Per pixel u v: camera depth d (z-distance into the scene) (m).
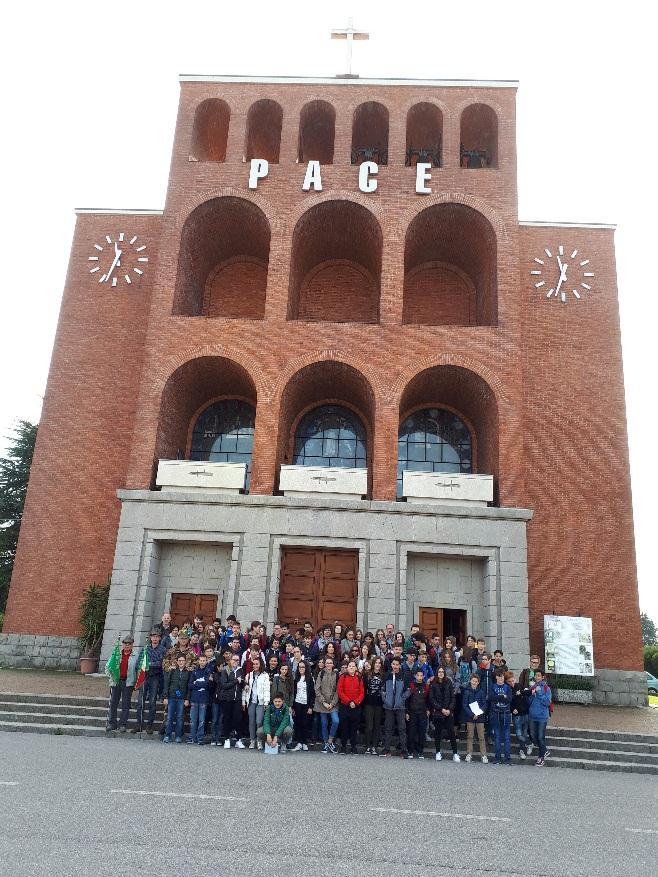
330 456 24.38
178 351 21.69
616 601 21.88
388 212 22.88
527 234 24.91
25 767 9.67
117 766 10.10
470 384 22.12
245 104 24.50
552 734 15.05
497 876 6.11
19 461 37.56
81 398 23.86
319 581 20.39
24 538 22.69
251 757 11.78
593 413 23.34
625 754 14.17
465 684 13.87
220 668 13.47
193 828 6.93
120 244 25.20
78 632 21.92
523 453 21.91
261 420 21.02
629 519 22.50
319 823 7.45
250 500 20.17
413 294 25.78
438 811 8.45
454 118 24.05
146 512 20.31
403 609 19.38
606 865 6.62
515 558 19.69
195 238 24.03
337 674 13.55
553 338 23.95
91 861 5.73
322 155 27.97
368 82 24.44
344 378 22.70
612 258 24.66
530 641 21.53
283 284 22.28
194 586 20.72
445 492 20.59
